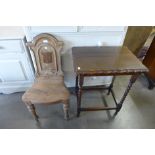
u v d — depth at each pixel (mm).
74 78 1740
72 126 1452
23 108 1614
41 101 1139
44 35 1178
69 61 1526
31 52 1308
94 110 1480
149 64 1886
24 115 1544
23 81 1654
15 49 1298
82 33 1292
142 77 2113
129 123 1506
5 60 1382
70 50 1420
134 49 2379
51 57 1285
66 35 1290
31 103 1177
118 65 1092
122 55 1229
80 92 1230
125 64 1106
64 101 1190
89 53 1245
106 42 1400
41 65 1328
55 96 1164
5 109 1603
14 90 1742
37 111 1592
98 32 1306
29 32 1229
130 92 1868
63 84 1296
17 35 1228
